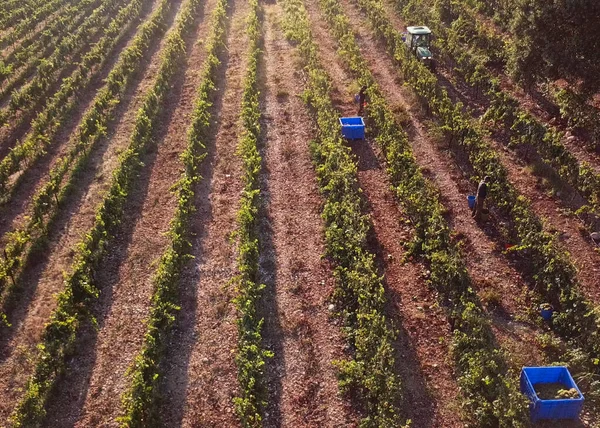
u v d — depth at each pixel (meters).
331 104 31.73
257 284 20.69
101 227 22.55
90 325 19.23
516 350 17.88
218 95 34.41
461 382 16.73
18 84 36.06
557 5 26.52
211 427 16.08
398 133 27.80
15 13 46.25
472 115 31.80
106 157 28.53
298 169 27.34
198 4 50.12
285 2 49.62
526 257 21.59
